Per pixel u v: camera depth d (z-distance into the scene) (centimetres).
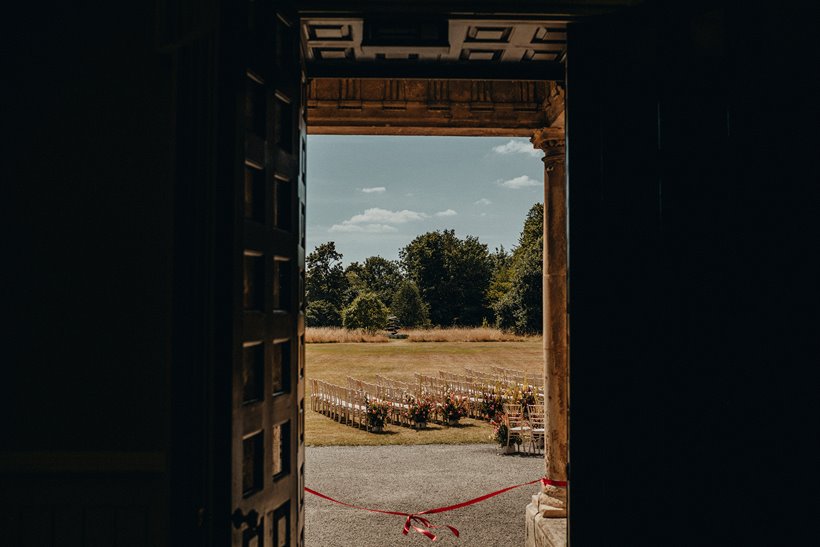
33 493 289
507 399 1311
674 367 276
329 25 381
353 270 8125
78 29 306
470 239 6606
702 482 270
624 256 288
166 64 305
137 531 289
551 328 549
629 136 291
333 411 1392
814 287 259
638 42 291
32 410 292
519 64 451
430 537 599
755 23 269
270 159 280
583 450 288
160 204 301
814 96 263
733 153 271
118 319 296
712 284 272
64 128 303
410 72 449
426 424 1287
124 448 291
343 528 634
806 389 259
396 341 4238
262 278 270
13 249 298
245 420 249
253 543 259
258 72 268
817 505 256
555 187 558
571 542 288
